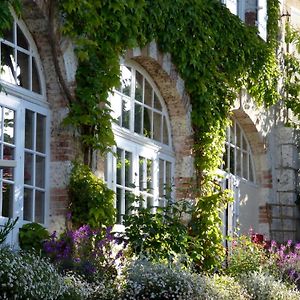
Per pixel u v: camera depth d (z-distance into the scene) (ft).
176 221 40.55
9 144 34.71
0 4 32.71
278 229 56.80
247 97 53.21
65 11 36.55
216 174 47.55
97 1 37.78
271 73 54.70
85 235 35.29
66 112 36.99
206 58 46.75
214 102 47.21
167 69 44.50
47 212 36.70
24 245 34.83
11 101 34.86
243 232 54.29
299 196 57.72
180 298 36.14
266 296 41.81
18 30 35.86
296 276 47.24
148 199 44.04
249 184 55.26
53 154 36.94
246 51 51.44
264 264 46.78
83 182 36.83
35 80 36.68
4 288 28.40
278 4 57.98
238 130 54.70
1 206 34.19
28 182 35.88
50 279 29.94
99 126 37.37
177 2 44.27
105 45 38.19
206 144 46.68
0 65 33.78
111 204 37.37
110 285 34.99
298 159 58.59
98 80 37.40
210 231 45.65
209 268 45.19
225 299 38.11
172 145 46.52
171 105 46.01
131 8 39.68
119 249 38.88
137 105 43.73
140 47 41.81
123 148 41.96
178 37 44.37
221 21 48.85
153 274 36.63
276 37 57.98
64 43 36.76
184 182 46.21
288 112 59.26
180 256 39.91
